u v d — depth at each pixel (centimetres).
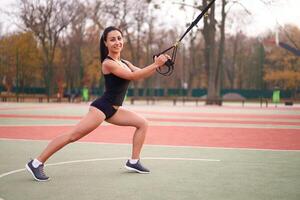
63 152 809
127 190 495
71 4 5259
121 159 728
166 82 7962
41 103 3916
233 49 7756
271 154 803
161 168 642
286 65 6388
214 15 3803
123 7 5281
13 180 550
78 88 5528
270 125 1540
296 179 565
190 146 915
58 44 6166
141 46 6388
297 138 1098
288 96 6397
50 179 557
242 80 7781
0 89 6347
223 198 459
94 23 5522
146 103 4134
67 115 2020
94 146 899
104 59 583
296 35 4669
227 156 772
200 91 7106
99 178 564
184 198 458
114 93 571
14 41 6141
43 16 5200
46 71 6053
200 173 603
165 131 1271
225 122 1675
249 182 543
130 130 1262
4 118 1797
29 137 1073
